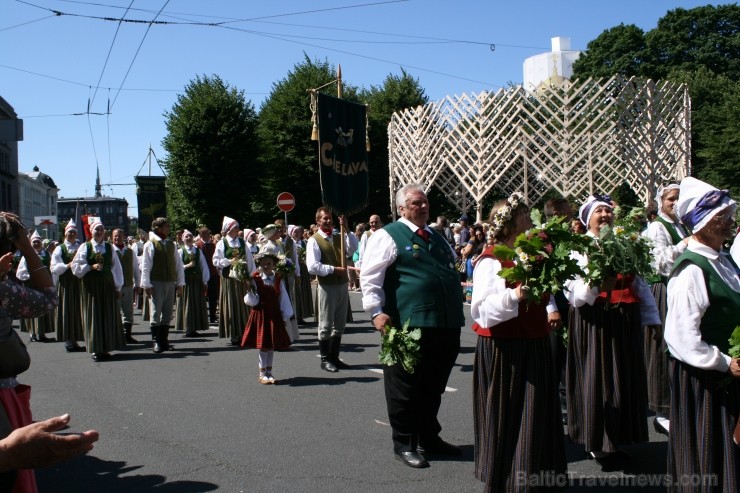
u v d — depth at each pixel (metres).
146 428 5.70
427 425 4.86
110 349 9.06
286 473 4.58
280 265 7.42
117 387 7.30
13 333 3.13
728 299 3.17
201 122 31.75
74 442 1.98
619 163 15.86
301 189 33.41
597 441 4.37
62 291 9.77
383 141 32.69
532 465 3.64
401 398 4.67
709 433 3.17
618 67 38.16
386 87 33.41
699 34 38.03
